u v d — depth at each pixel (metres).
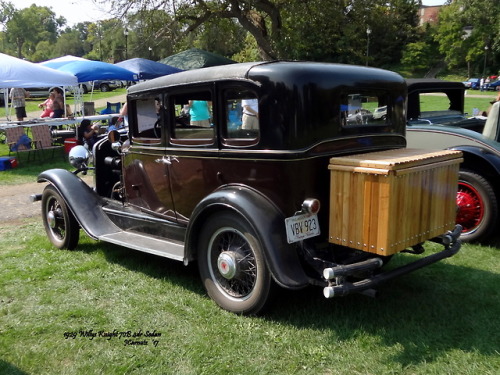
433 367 2.57
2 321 3.25
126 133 5.30
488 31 47.38
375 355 2.70
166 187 3.86
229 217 3.13
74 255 4.58
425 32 56.31
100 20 17.23
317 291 3.56
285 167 2.95
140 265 4.26
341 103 3.13
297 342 2.85
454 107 6.42
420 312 3.22
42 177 4.70
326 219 3.12
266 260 2.87
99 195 4.98
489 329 2.97
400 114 3.67
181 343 2.90
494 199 4.52
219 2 17.48
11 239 5.21
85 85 35.62
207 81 3.30
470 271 3.99
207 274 3.38
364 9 19.44
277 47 18.55
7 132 10.48
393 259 4.28
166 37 17.48
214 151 3.33
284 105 2.91
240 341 2.88
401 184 2.69
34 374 2.62
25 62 11.60
